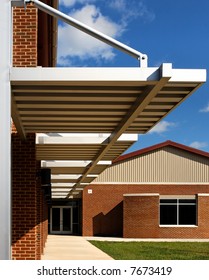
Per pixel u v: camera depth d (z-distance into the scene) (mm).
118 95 7930
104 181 42688
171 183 42781
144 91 7539
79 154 15352
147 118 9922
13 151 11742
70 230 45156
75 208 45312
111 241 35531
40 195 15922
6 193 6426
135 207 39719
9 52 6613
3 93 6559
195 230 40312
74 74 6852
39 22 12422
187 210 40938
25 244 11703
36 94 7754
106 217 42375
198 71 7023
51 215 45219
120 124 10062
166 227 39906
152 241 36531
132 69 6895
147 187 42812
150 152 43188
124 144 13766
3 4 6633
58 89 7414
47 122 9906
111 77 6895
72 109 8766
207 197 40812
